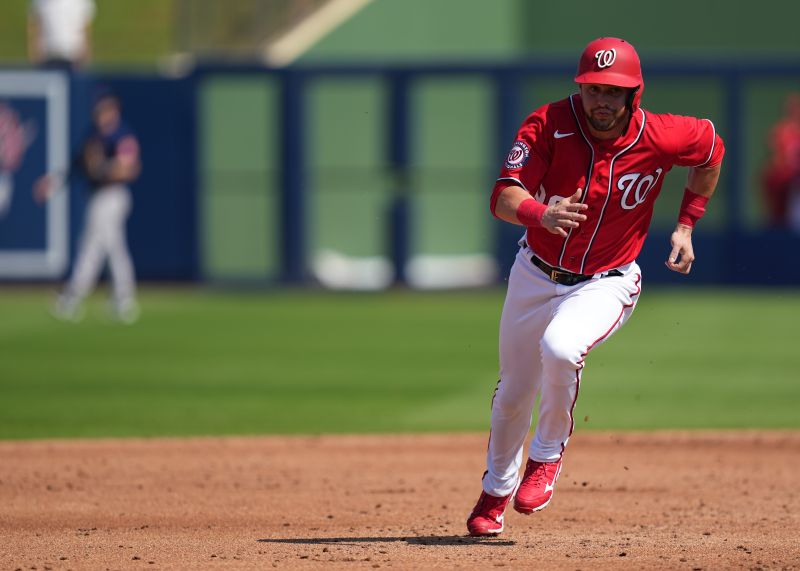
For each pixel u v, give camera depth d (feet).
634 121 62.69
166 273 239.50
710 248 241.14
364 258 258.16
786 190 246.47
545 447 65.41
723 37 296.30
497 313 205.05
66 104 230.07
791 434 108.27
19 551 67.51
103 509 79.82
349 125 254.06
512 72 237.66
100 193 188.85
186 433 110.73
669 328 183.73
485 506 69.56
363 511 79.51
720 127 239.71
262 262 246.47
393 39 269.44
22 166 229.86
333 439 106.83
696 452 101.04
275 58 251.19
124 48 288.51
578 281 64.49
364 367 149.07
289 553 66.54
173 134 237.25
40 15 232.12
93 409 122.72
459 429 112.88
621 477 91.20
